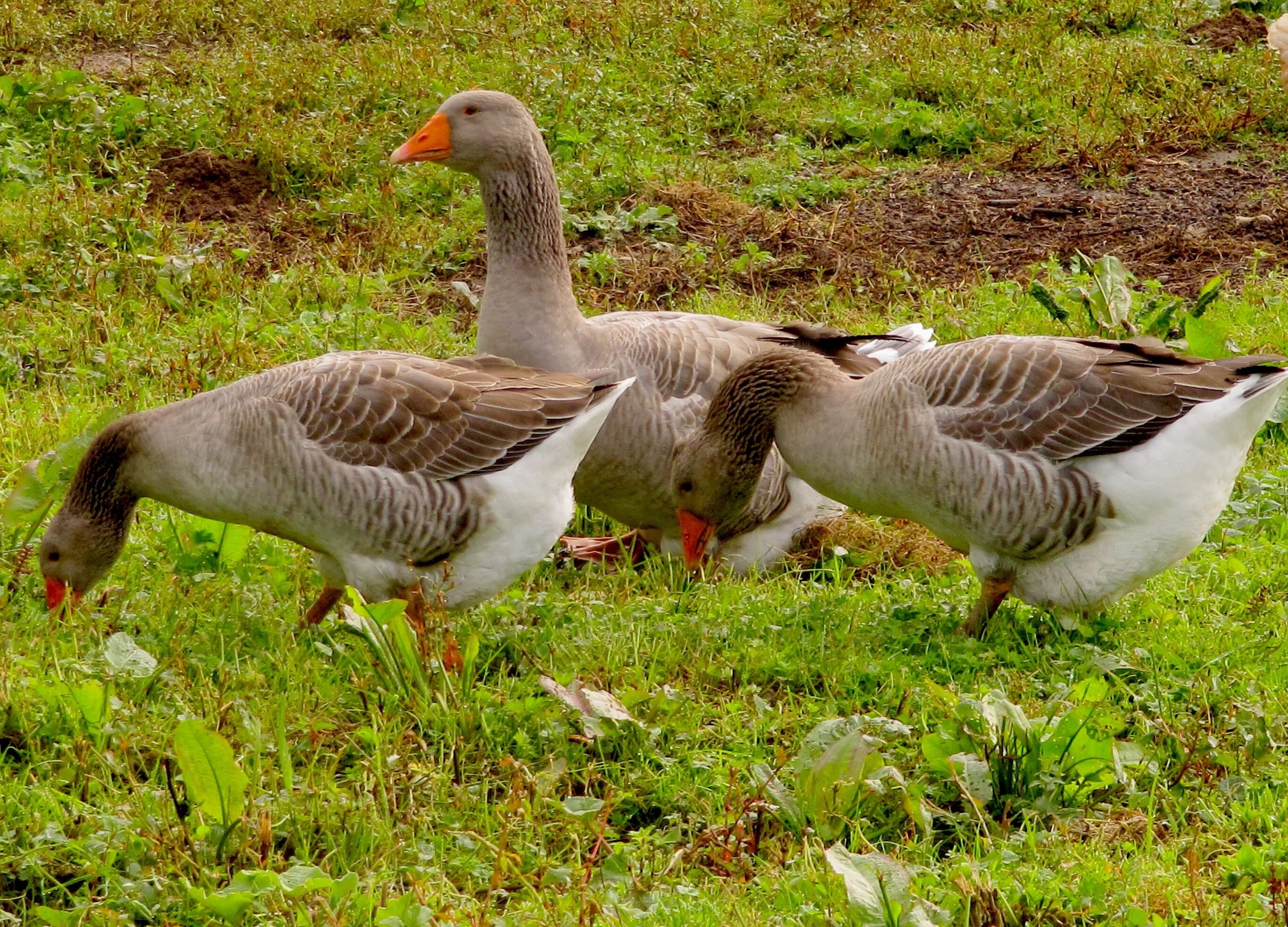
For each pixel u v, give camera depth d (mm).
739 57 23266
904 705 9656
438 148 12117
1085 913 7531
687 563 11844
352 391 9828
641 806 8797
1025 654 10391
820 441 10852
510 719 9320
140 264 16312
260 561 11492
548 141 20312
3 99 20109
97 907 7449
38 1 24797
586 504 12539
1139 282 17094
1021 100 22172
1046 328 15422
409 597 10234
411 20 24984
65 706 8891
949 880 7566
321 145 19312
